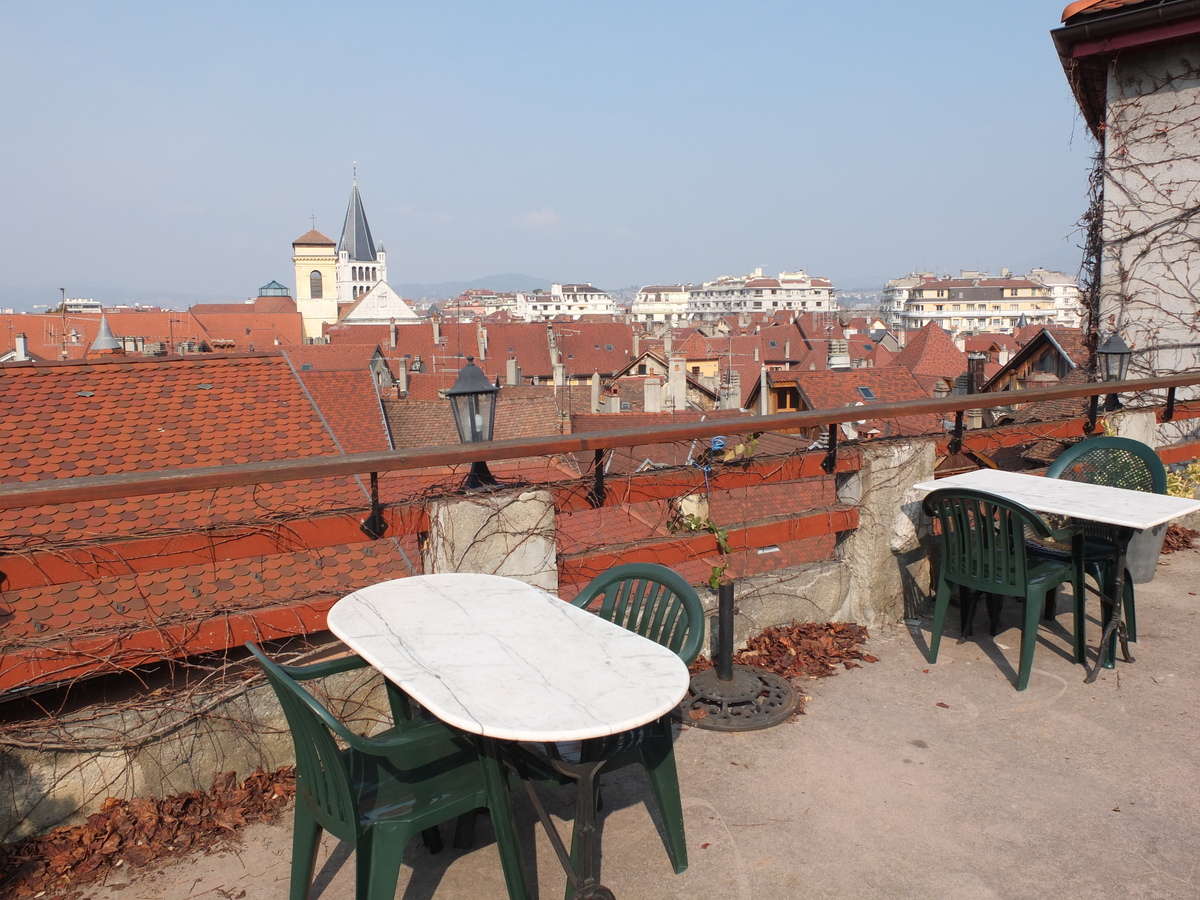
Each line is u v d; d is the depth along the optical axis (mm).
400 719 2877
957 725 3721
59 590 7316
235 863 2861
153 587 7652
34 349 84000
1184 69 8125
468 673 2285
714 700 3844
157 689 3234
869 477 4695
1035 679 4129
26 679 3012
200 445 13398
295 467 2949
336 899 2678
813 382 35000
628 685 2225
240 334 97938
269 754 3289
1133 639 4473
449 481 3881
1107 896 2639
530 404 37312
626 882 2740
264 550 3287
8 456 12375
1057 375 33219
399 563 8219
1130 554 5418
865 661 4398
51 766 2924
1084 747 3514
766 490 6555
